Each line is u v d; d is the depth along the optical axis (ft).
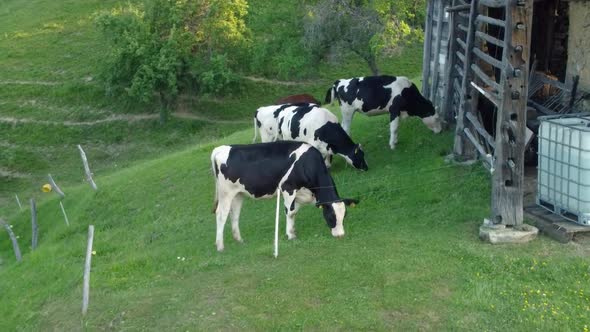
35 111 123.13
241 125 111.55
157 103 119.96
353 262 31.55
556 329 25.03
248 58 116.06
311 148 36.32
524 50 31.32
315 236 36.96
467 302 27.12
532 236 31.96
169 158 70.90
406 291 28.37
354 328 26.22
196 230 45.44
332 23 92.22
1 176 102.63
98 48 142.92
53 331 31.19
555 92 45.29
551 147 32.83
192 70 111.14
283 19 106.32
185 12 111.04
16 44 150.82
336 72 127.24
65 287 37.22
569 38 41.16
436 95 57.57
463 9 46.14
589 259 29.60
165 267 36.88
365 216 39.11
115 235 49.24
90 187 68.03
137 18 111.55
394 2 79.51
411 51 130.93
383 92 50.24
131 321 29.45
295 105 52.19
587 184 30.86
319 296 28.86
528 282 28.43
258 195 37.19
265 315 27.91
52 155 109.40
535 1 50.39
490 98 34.53
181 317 28.84
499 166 32.22
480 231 32.60
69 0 173.47
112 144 111.34
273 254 34.24
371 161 49.55
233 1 111.86
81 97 125.39
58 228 58.08
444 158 45.60
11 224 69.67
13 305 38.04
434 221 36.06
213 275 33.01
